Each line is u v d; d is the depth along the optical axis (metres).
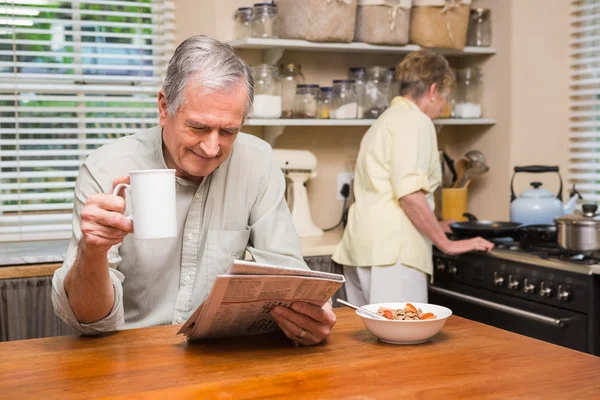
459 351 1.47
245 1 3.25
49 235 3.26
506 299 2.88
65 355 1.45
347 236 3.05
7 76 3.22
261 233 1.83
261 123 3.09
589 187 3.54
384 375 1.33
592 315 2.52
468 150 3.81
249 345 1.52
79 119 3.32
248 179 1.84
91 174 1.72
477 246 2.93
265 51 3.32
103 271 1.46
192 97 1.49
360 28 3.28
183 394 1.23
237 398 1.21
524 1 3.51
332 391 1.24
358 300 3.10
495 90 3.62
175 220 1.31
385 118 2.97
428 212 2.88
